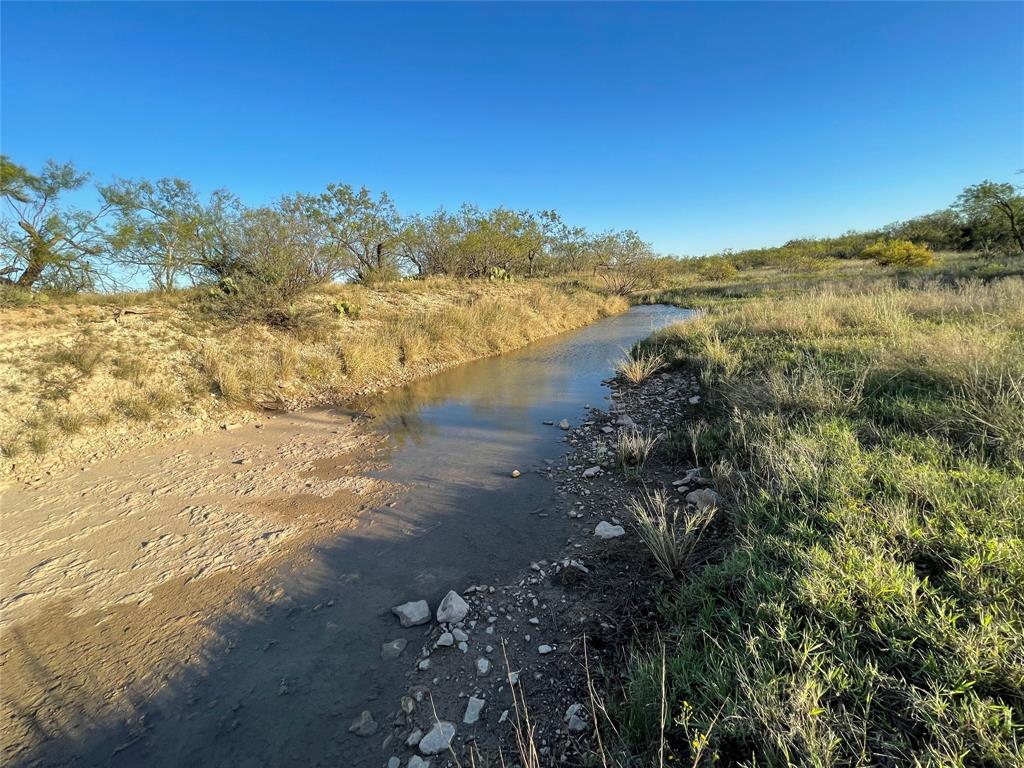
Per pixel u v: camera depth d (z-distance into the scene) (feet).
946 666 5.78
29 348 23.73
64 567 12.32
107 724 8.04
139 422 22.06
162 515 14.90
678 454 16.71
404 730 7.63
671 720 6.33
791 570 8.13
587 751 6.68
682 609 8.66
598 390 28.43
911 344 19.07
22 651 9.62
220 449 20.47
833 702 6.01
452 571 11.66
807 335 26.71
